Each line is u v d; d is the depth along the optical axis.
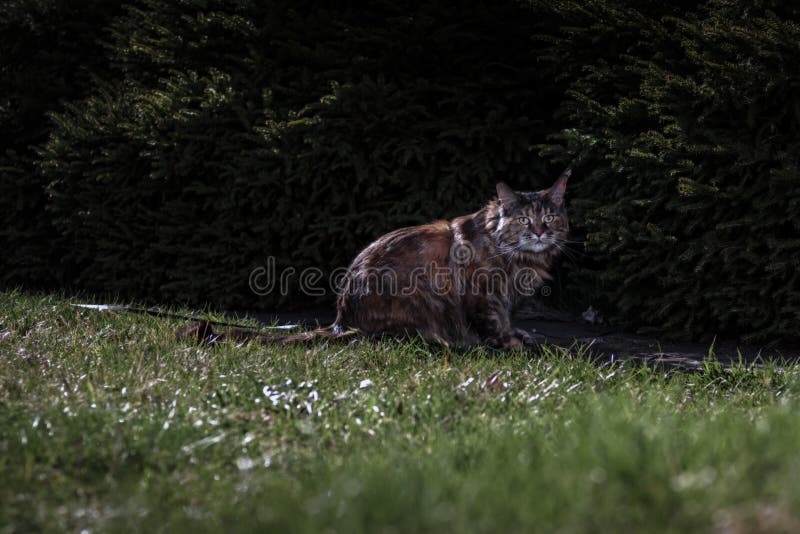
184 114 8.96
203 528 3.04
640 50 7.94
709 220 7.18
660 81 7.27
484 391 5.05
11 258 10.88
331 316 9.07
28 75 10.95
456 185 8.67
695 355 7.02
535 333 8.09
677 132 7.13
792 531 2.74
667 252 7.46
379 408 4.58
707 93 6.91
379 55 9.01
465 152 8.75
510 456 3.55
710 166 7.14
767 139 6.81
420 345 6.85
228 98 8.90
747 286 6.89
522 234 7.14
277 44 9.23
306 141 8.52
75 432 3.94
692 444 3.54
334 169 8.62
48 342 6.27
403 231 7.34
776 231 6.80
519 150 8.65
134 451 3.79
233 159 8.92
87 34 10.99
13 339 6.50
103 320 7.45
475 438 3.96
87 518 3.22
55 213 10.59
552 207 7.32
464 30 8.92
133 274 9.83
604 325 8.54
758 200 6.75
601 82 7.98
